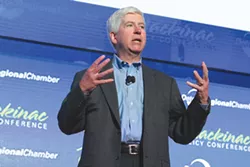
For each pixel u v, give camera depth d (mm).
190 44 8672
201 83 4461
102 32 8234
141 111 4594
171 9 8641
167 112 4672
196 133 4656
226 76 8906
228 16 8969
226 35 8914
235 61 8914
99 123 4465
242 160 8648
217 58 8805
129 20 4773
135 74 4770
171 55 8523
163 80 4816
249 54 9016
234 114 8789
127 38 4727
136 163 4461
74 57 8094
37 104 7730
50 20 7961
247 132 8781
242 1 9070
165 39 8523
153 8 8516
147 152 4414
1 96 7566
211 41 8805
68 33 8039
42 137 7664
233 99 8844
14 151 7488
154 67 8484
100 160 4352
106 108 4516
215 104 8711
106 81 4285
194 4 8773
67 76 7984
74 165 7766
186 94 8547
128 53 4766
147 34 8438
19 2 7820
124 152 4465
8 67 7680
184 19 8688
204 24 8797
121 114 4555
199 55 8695
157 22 8508
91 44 8141
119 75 4750
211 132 8547
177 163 8258
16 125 7562
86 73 4289
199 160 8383
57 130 7758
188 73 8672
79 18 8117
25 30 7805
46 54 7926
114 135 4445
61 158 7715
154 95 4641
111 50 8250
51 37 7934
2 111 7531
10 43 7758
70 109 4395
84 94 4336
